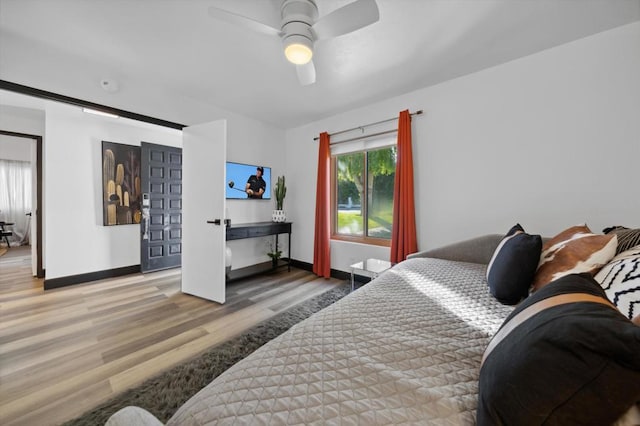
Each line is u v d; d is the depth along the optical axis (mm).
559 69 2143
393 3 1661
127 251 3750
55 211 3105
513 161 2369
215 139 2824
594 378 428
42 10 1751
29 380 1548
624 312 723
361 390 686
